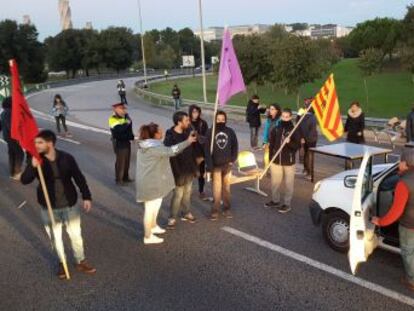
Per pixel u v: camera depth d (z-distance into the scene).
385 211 6.07
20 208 9.40
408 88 43.44
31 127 5.75
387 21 72.44
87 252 7.08
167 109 30.16
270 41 37.62
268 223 8.05
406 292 5.60
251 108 15.52
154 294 5.75
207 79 67.94
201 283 5.98
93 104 34.06
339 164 12.65
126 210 9.08
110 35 89.75
